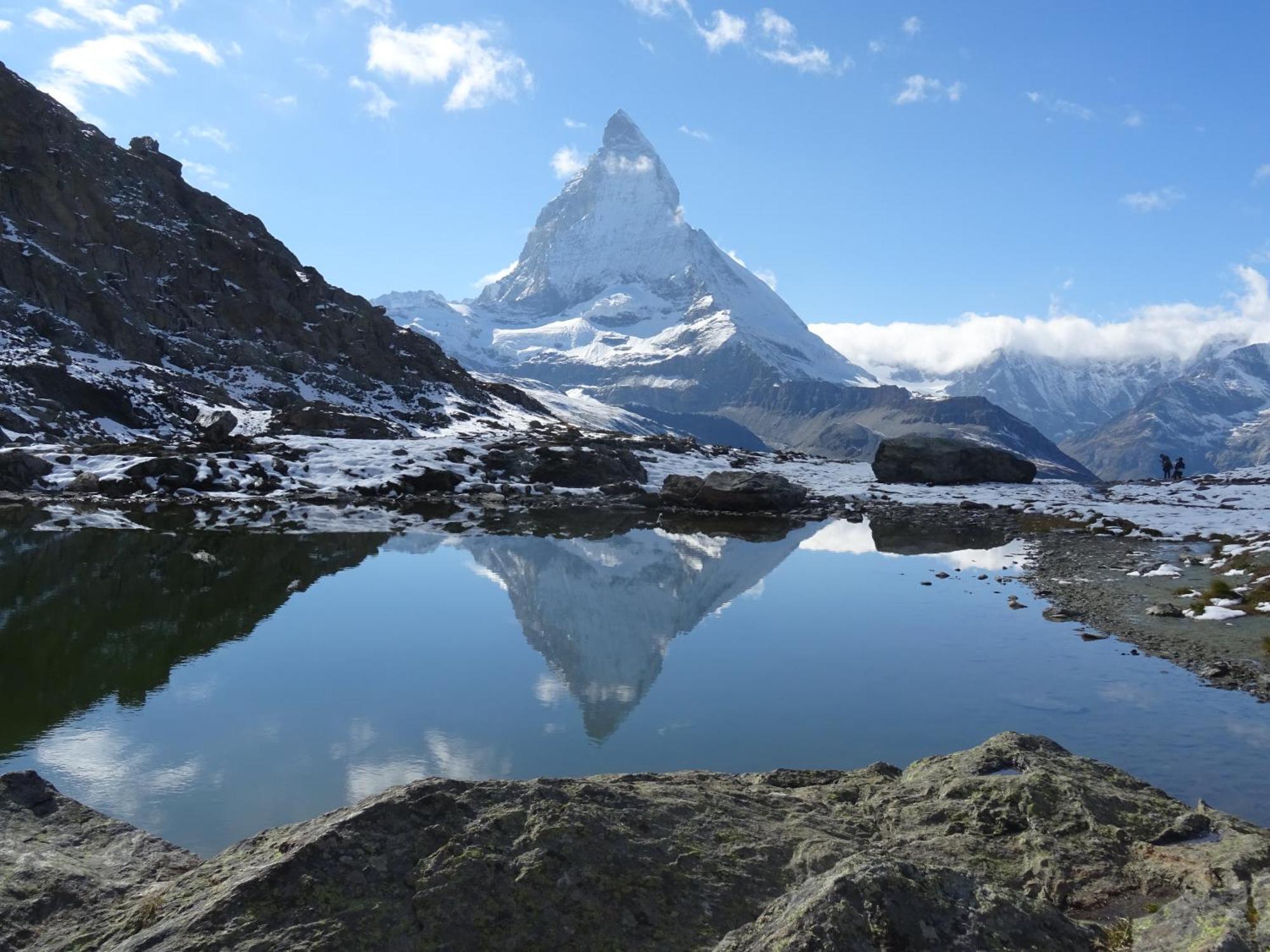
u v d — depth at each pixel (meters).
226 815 8.95
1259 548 26.59
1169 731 11.64
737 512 42.41
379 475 45.53
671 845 5.58
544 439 55.38
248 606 19.20
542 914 4.77
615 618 18.89
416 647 16.09
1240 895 4.94
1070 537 34.00
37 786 6.86
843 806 6.94
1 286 71.88
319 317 102.25
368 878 4.85
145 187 97.69
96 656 15.07
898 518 40.84
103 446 45.19
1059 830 6.20
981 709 12.73
